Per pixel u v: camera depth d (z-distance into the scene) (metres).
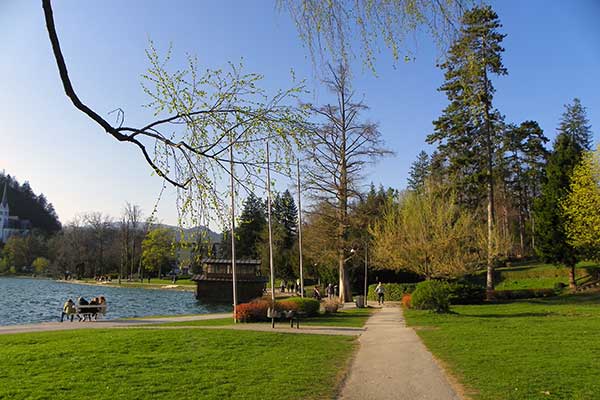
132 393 8.57
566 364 10.87
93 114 3.91
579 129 64.38
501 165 43.09
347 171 34.00
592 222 33.72
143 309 41.12
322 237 35.69
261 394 8.64
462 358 12.06
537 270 46.25
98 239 94.88
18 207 146.00
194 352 12.93
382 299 38.06
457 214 34.31
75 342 14.25
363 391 9.08
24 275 108.44
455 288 33.22
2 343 14.16
